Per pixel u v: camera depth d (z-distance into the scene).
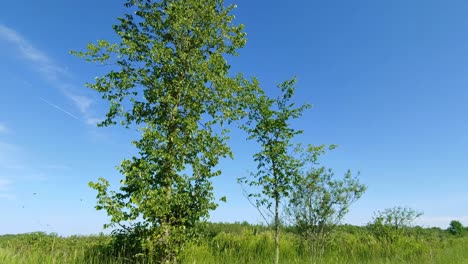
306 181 13.83
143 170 10.23
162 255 10.35
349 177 14.12
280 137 12.49
